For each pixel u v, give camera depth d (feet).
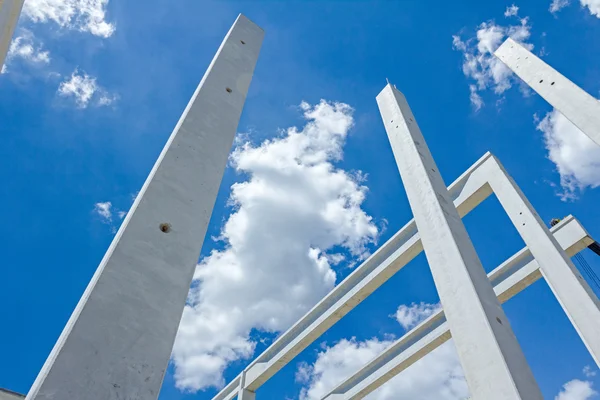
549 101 21.72
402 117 20.17
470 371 11.74
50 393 5.94
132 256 8.04
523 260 27.43
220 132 11.76
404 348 30.12
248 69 14.80
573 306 20.62
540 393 10.95
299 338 31.22
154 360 7.15
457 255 13.79
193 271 8.71
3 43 9.48
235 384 36.37
